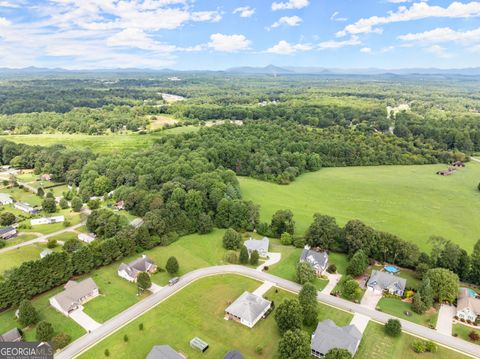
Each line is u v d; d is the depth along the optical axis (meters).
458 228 122.56
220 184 135.25
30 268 80.56
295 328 65.50
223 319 73.94
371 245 96.94
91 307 77.69
